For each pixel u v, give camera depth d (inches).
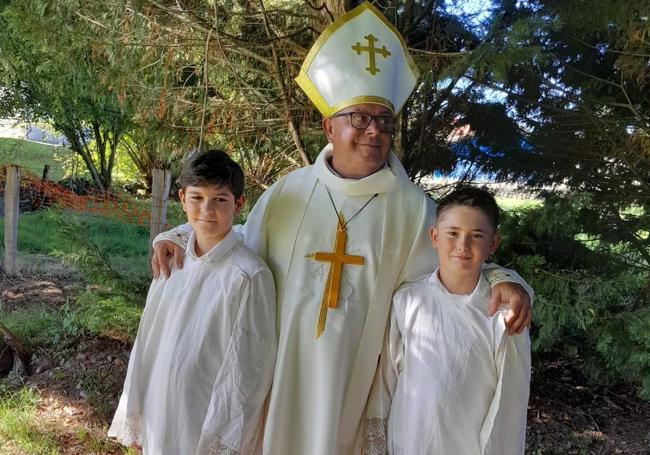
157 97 166.6
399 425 85.5
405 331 86.0
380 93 87.0
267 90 169.5
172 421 85.3
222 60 154.7
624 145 160.4
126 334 202.7
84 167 541.6
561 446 161.3
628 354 161.8
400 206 91.4
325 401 86.9
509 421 81.0
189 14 142.5
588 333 173.3
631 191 166.2
